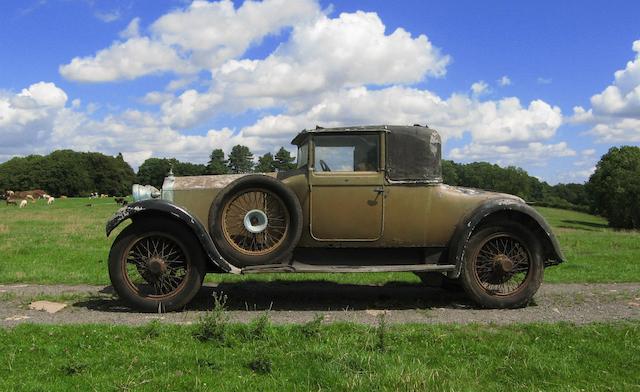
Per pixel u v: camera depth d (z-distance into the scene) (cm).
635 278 893
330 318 586
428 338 498
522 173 8838
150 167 10025
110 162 11294
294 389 383
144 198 684
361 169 661
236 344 477
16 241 1525
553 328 531
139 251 637
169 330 509
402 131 663
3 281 846
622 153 6262
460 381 398
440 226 670
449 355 459
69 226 2289
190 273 630
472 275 660
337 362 426
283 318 587
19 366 418
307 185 654
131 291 621
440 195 670
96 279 860
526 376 416
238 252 640
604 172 6228
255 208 651
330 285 830
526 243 669
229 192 639
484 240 666
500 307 657
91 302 677
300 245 664
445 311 638
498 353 465
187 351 452
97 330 507
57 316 593
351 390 382
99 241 1542
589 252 1384
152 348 460
